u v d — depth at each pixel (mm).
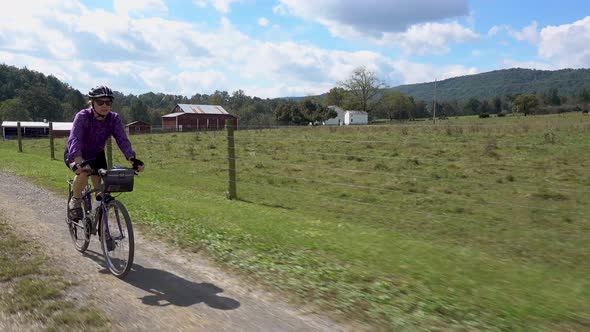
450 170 12742
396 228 7242
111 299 3916
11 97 133875
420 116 115750
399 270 4645
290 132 23812
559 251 5879
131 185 4523
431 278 4391
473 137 18688
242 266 4781
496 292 4027
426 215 8070
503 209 8469
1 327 3342
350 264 4855
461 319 3432
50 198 8859
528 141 17156
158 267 4801
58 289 4102
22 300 3828
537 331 3227
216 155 18328
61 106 121750
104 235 4711
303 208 8859
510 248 6047
